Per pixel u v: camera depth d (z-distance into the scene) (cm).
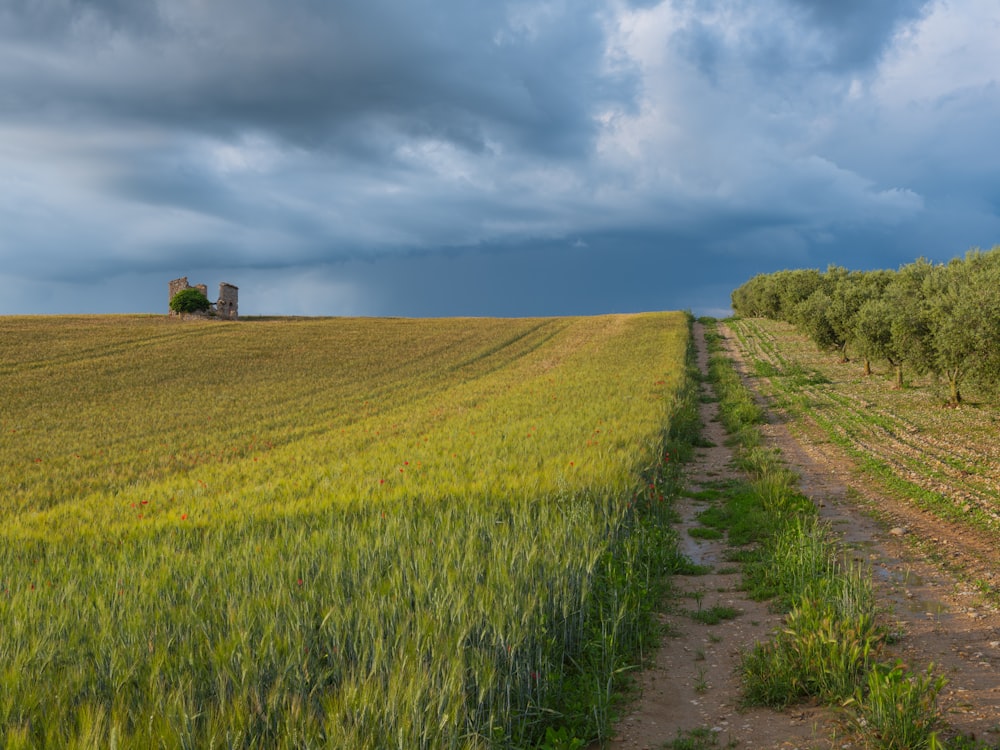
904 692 588
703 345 6238
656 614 963
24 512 1873
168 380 4747
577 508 1138
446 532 941
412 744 452
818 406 3066
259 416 3575
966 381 2461
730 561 1230
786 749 591
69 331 7056
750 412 2870
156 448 2834
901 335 2911
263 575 752
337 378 4838
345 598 687
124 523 1433
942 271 3434
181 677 511
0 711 454
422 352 6128
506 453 1819
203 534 1220
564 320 8681
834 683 665
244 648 538
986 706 630
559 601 787
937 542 1245
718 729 643
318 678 550
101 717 427
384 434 2694
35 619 649
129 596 717
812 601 862
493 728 566
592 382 3662
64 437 3127
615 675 755
